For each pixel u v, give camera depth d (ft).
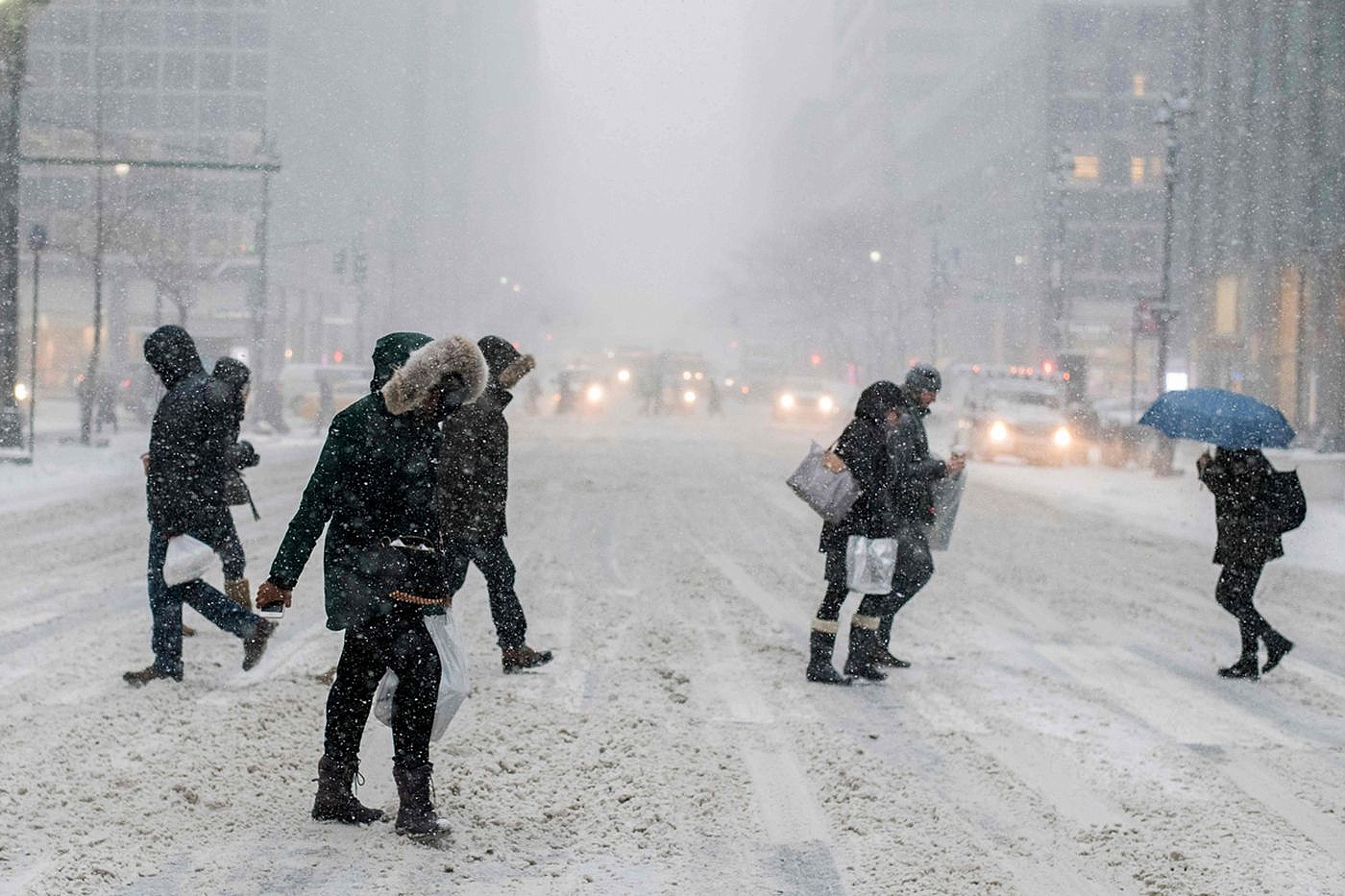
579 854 16.31
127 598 34.83
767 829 17.52
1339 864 16.69
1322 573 47.98
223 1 300.40
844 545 26.66
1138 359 269.64
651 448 113.80
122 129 298.56
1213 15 181.68
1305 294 153.38
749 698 25.32
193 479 24.50
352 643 16.74
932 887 15.47
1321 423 148.05
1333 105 146.72
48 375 247.70
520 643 26.68
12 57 90.74
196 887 14.76
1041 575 45.03
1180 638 33.94
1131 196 276.21
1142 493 81.76
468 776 19.21
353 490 16.35
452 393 16.47
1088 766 21.20
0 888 14.44
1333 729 24.22
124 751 20.11
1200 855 16.93
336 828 16.97
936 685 27.20
